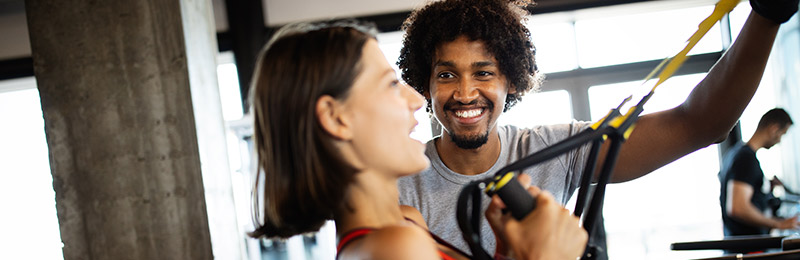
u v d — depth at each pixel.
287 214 0.61
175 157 2.84
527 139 1.26
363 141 0.59
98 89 2.83
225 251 3.03
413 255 0.51
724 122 1.01
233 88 4.95
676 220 5.13
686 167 5.10
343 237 0.59
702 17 4.84
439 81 1.21
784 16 0.85
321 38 0.60
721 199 3.21
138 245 2.86
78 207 2.88
